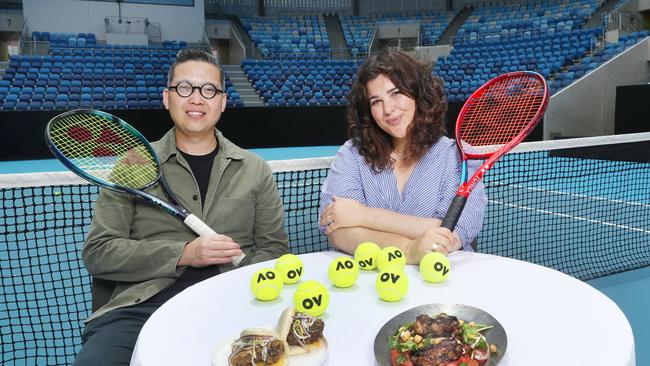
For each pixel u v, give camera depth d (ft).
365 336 4.13
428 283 5.22
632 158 29.14
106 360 5.49
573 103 43.06
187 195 7.16
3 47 63.72
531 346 3.81
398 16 78.48
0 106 43.14
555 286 4.97
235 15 74.54
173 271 6.42
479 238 16.20
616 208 20.29
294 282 5.39
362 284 5.32
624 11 58.70
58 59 51.80
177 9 62.85
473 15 73.77
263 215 7.68
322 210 7.16
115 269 6.61
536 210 20.13
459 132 7.47
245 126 41.83
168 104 7.36
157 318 4.47
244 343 3.57
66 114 7.08
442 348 3.23
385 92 6.66
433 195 6.97
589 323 4.14
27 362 8.52
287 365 3.49
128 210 6.96
